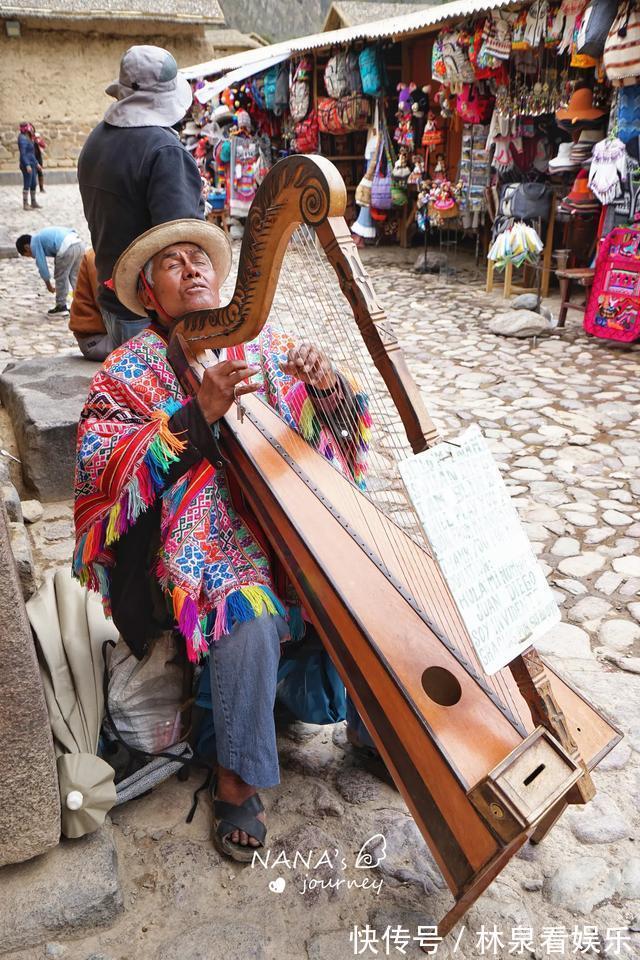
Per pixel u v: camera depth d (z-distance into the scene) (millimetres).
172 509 2088
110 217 3365
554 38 7031
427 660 1782
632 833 2188
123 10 21219
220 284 2303
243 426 2236
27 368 4949
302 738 2553
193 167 3328
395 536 2129
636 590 3365
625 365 6371
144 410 2133
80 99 21984
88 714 2225
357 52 10664
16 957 1866
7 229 14312
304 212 1551
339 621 1860
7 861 1900
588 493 4246
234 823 2104
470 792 1536
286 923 1948
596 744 1773
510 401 5664
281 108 12453
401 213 11922
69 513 4059
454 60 8234
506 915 1958
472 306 8438
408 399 1501
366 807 2283
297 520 1996
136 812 2268
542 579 1653
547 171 8172
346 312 2123
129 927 1938
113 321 3623
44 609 2531
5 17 20281
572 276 7043
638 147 6543
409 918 1954
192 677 2283
